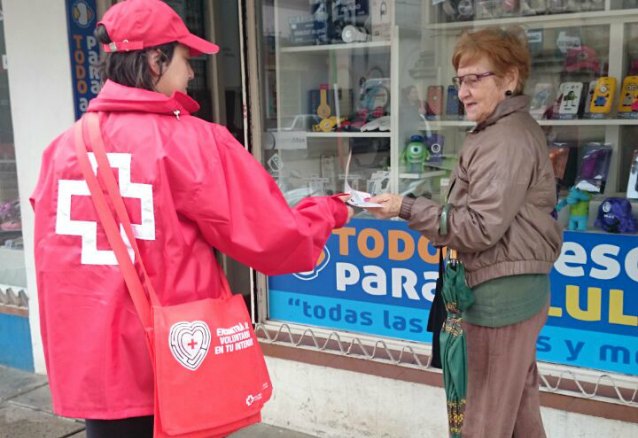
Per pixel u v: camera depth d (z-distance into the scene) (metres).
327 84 3.54
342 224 2.08
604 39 3.02
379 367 3.22
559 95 3.10
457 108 3.27
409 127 3.38
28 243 4.23
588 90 3.04
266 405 3.60
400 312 3.26
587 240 2.78
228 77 4.67
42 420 3.83
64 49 3.80
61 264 1.87
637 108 2.89
